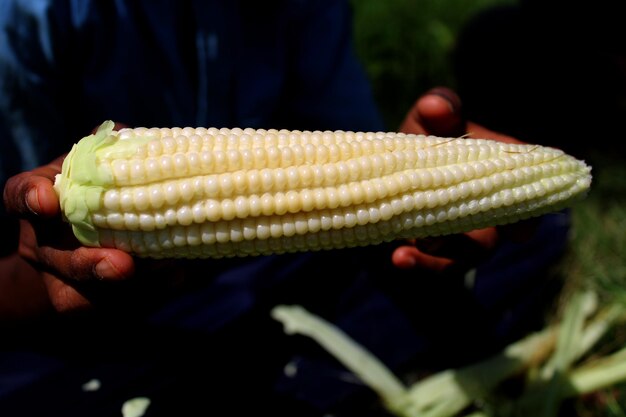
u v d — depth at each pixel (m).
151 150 0.30
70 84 0.46
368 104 0.60
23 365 0.49
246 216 0.31
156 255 0.32
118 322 0.51
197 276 0.48
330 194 0.31
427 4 1.02
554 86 0.79
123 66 0.46
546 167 0.35
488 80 0.82
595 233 0.68
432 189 0.33
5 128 0.43
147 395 0.49
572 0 0.75
